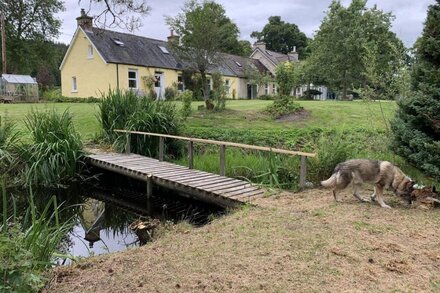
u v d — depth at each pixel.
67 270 3.71
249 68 34.84
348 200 5.97
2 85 25.41
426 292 3.11
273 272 3.48
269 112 14.73
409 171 7.11
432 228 4.63
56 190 9.38
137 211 8.27
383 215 5.15
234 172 8.61
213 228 4.84
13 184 9.02
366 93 8.45
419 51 6.64
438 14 6.30
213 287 3.23
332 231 4.51
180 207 8.16
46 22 37.72
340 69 26.00
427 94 6.28
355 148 8.02
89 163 10.17
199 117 13.77
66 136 10.12
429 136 6.34
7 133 9.92
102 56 24.52
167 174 8.30
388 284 3.24
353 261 3.69
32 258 3.26
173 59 28.58
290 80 15.00
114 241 6.23
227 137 10.98
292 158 7.79
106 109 11.91
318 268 3.54
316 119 13.78
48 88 31.81
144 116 11.20
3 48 30.09
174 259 3.85
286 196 6.36
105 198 9.36
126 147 10.82
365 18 24.53
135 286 3.31
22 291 2.89
